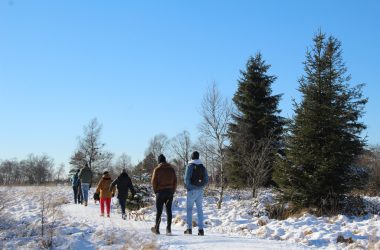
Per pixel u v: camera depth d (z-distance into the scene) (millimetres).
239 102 33375
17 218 14273
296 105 20656
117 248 8930
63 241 9773
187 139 56750
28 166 79875
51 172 80438
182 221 14328
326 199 18859
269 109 33500
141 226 13000
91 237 10250
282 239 11289
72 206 20844
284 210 19250
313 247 9477
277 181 20625
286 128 20953
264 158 26703
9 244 9734
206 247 8898
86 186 21312
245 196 25047
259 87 33594
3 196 17781
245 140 29969
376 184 25766
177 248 8773
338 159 19125
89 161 47844
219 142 24656
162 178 11180
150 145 81688
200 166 11328
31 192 26453
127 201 20828
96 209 19859
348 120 20031
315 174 19156
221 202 21859
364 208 19109
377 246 9258
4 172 79688
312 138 19859
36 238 10203
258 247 8961
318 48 20516
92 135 48344
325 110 19781
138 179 35406
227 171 30266
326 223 13742
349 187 19406
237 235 11727
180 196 25016
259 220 14172
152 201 21484
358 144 19656
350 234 11188
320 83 20266
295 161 19891
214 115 24891
